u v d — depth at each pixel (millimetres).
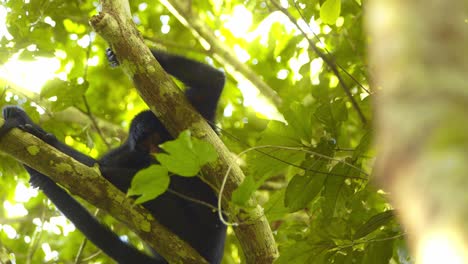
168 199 7766
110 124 11719
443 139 1440
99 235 7680
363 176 6520
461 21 1526
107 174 7367
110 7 6066
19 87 9141
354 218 6328
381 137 1557
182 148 4363
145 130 8055
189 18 11719
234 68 11844
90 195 5984
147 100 6117
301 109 6270
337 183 6242
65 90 7957
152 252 8383
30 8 9258
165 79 6070
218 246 8141
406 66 1523
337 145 6367
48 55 8531
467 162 1415
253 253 6078
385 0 1606
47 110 8539
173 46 11891
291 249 5906
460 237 1370
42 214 10086
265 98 12109
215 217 8055
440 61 1503
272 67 12992
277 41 11961
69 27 12164
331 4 6340
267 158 6145
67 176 5926
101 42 12883
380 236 5934
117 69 13125
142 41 6070
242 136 11844
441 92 1477
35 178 7594
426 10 1543
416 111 1480
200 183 8008
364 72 8070
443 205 1396
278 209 6168
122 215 6055
